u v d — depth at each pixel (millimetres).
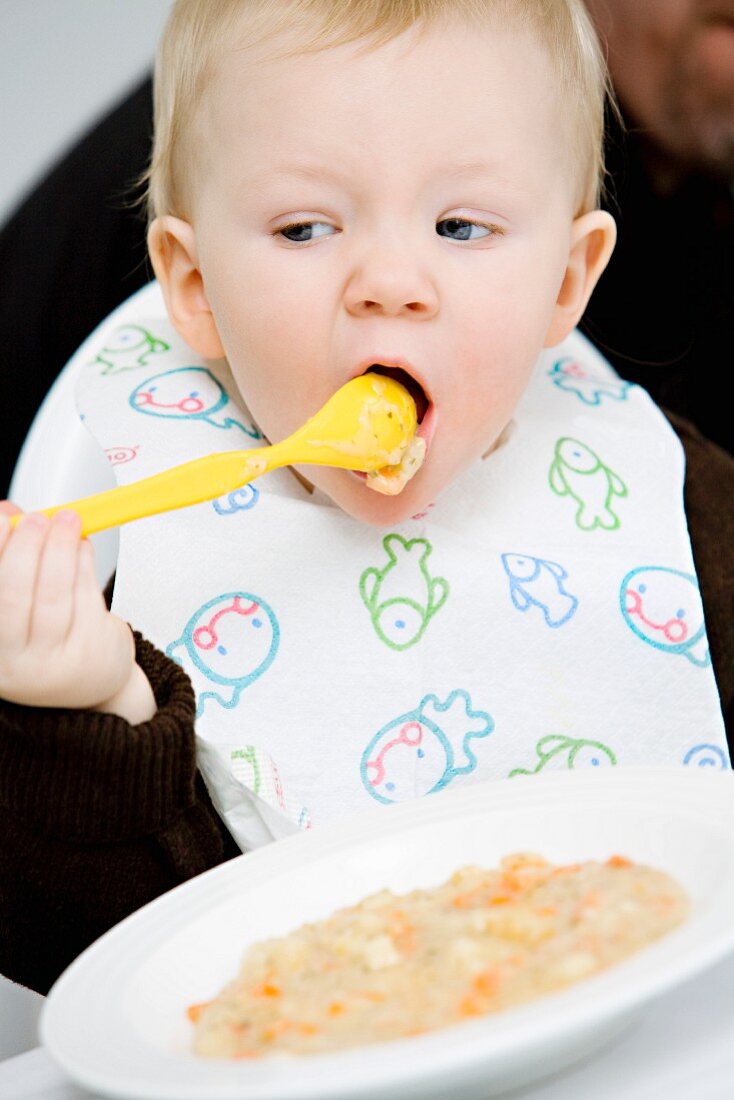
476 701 1108
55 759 829
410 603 1123
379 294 962
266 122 992
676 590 1189
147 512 840
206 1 1069
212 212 1047
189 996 604
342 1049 504
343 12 986
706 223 1849
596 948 538
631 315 1872
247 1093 436
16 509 905
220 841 917
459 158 982
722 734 1155
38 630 803
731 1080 529
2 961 910
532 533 1198
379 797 1063
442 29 987
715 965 615
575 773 734
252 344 1030
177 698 878
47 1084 590
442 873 684
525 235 1034
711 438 1954
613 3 1717
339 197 984
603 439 1296
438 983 538
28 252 1859
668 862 636
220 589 1089
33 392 1835
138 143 1875
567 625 1148
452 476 1068
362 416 957
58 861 861
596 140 1171
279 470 1166
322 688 1079
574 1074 543
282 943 606
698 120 1740
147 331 1331
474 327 1005
